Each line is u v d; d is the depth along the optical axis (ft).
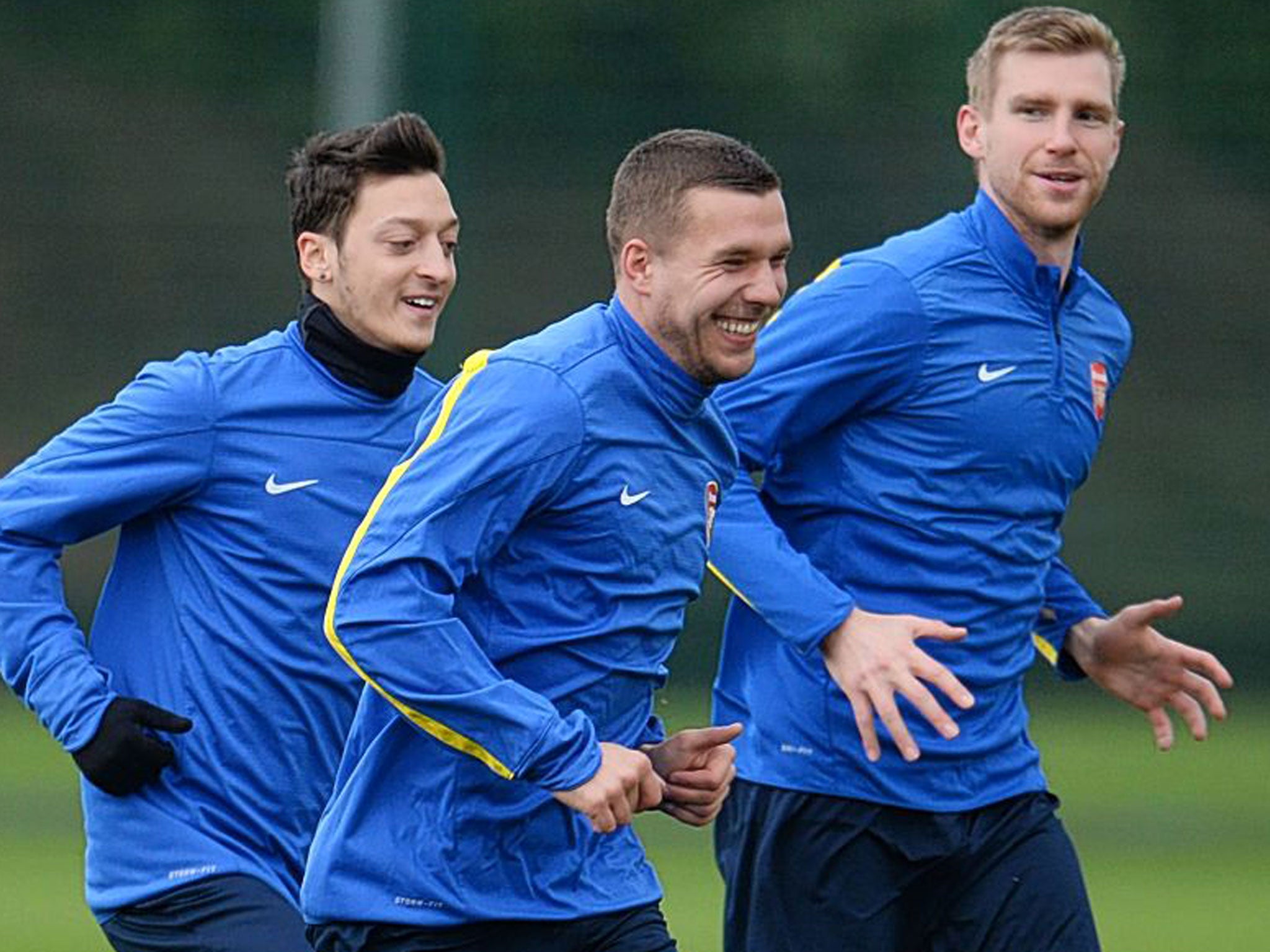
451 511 49.16
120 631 61.31
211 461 60.64
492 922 52.13
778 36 162.50
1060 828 65.77
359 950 52.37
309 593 60.85
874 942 64.28
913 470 63.26
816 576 59.98
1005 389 63.36
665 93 161.79
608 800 48.83
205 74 168.96
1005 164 63.52
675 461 52.29
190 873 59.52
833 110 162.20
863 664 57.67
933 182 162.09
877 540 63.67
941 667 57.21
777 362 62.39
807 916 64.54
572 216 161.48
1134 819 145.07
